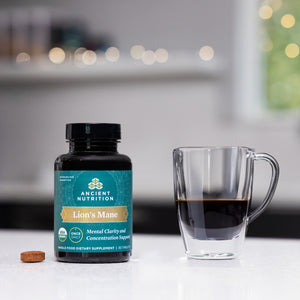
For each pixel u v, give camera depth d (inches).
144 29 162.4
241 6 159.0
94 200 40.8
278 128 153.7
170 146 158.7
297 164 152.3
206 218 42.3
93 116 163.8
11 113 169.9
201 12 159.5
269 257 44.1
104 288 31.0
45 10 154.3
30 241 54.9
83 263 40.6
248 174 43.2
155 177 159.2
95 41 155.3
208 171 42.1
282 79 160.4
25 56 154.1
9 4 171.6
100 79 161.9
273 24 160.7
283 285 32.1
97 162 40.8
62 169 41.2
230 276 35.0
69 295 29.1
